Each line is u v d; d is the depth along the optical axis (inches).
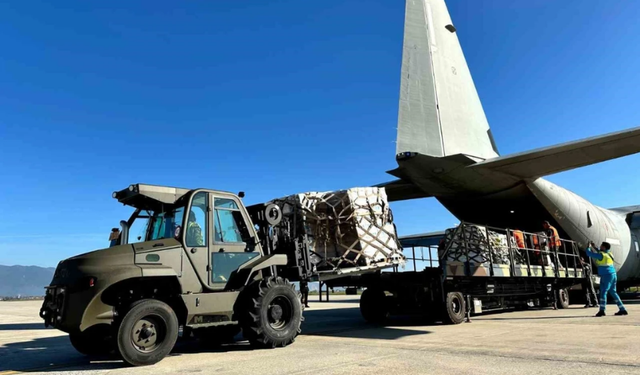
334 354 228.2
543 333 294.7
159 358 216.2
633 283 750.5
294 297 271.0
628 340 252.1
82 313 211.5
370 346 256.1
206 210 262.1
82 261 221.3
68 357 254.8
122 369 203.9
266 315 254.2
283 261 283.1
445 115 431.5
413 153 390.3
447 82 446.3
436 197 493.0
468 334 301.6
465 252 398.3
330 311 604.1
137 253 227.5
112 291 227.0
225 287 258.8
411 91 409.4
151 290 239.5
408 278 393.7
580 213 545.0
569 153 358.0
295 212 318.3
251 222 283.1
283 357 224.1
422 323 398.6
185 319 238.2
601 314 411.8
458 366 187.2
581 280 565.3
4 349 293.7
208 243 256.2
